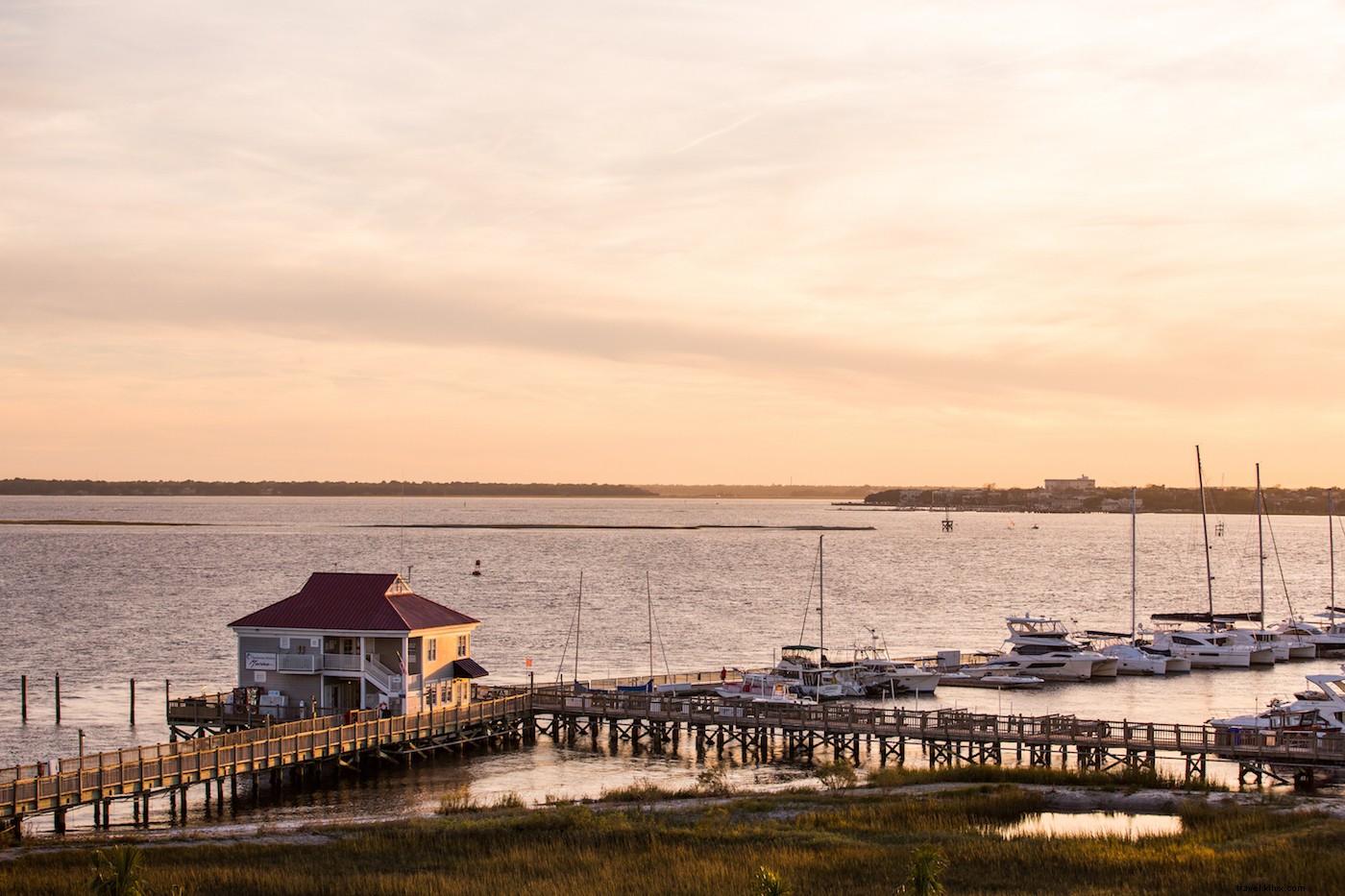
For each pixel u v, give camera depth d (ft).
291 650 244.22
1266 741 207.51
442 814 186.29
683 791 201.98
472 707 248.11
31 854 159.84
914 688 319.68
